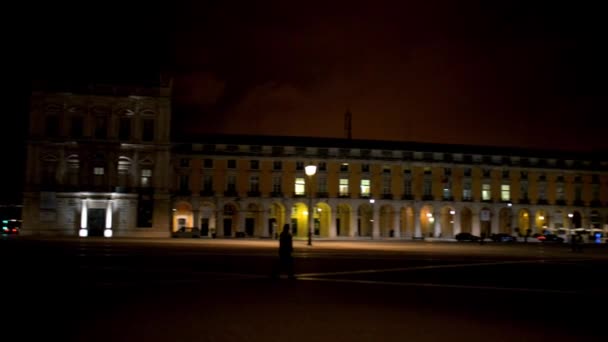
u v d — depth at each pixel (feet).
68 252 105.40
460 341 32.45
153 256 96.22
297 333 33.68
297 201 286.05
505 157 314.14
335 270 74.90
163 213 233.96
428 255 115.96
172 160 277.03
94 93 231.71
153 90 236.43
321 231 300.20
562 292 55.93
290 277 62.90
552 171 319.06
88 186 229.45
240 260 89.35
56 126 229.66
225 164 282.15
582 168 322.34
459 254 123.54
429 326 36.55
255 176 284.82
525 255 126.93
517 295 52.70
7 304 42.80
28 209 225.76
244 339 31.86
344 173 293.84
